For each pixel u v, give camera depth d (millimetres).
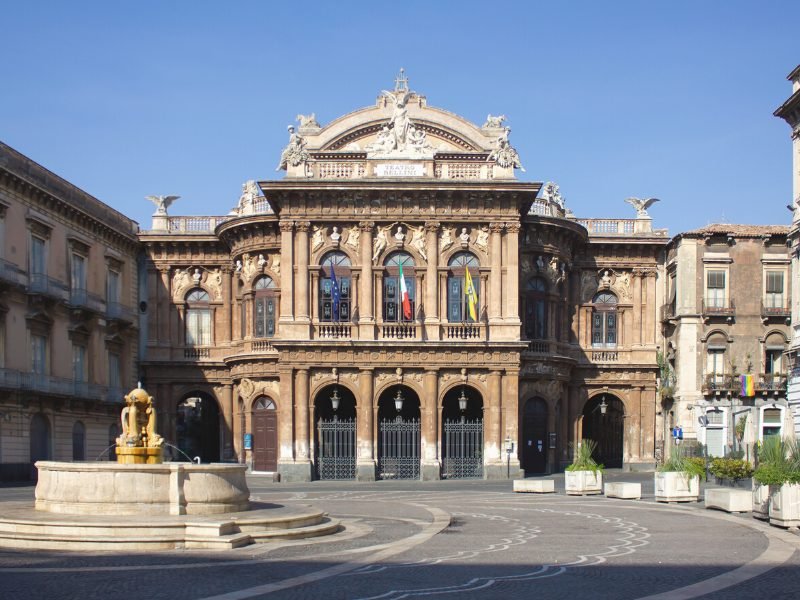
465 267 61344
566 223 65625
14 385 54125
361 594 19016
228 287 70812
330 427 60531
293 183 60156
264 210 67062
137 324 70875
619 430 72188
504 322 60469
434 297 60719
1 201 53438
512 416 59906
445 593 19234
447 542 27438
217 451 75000
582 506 40094
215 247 71000
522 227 64438
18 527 25812
